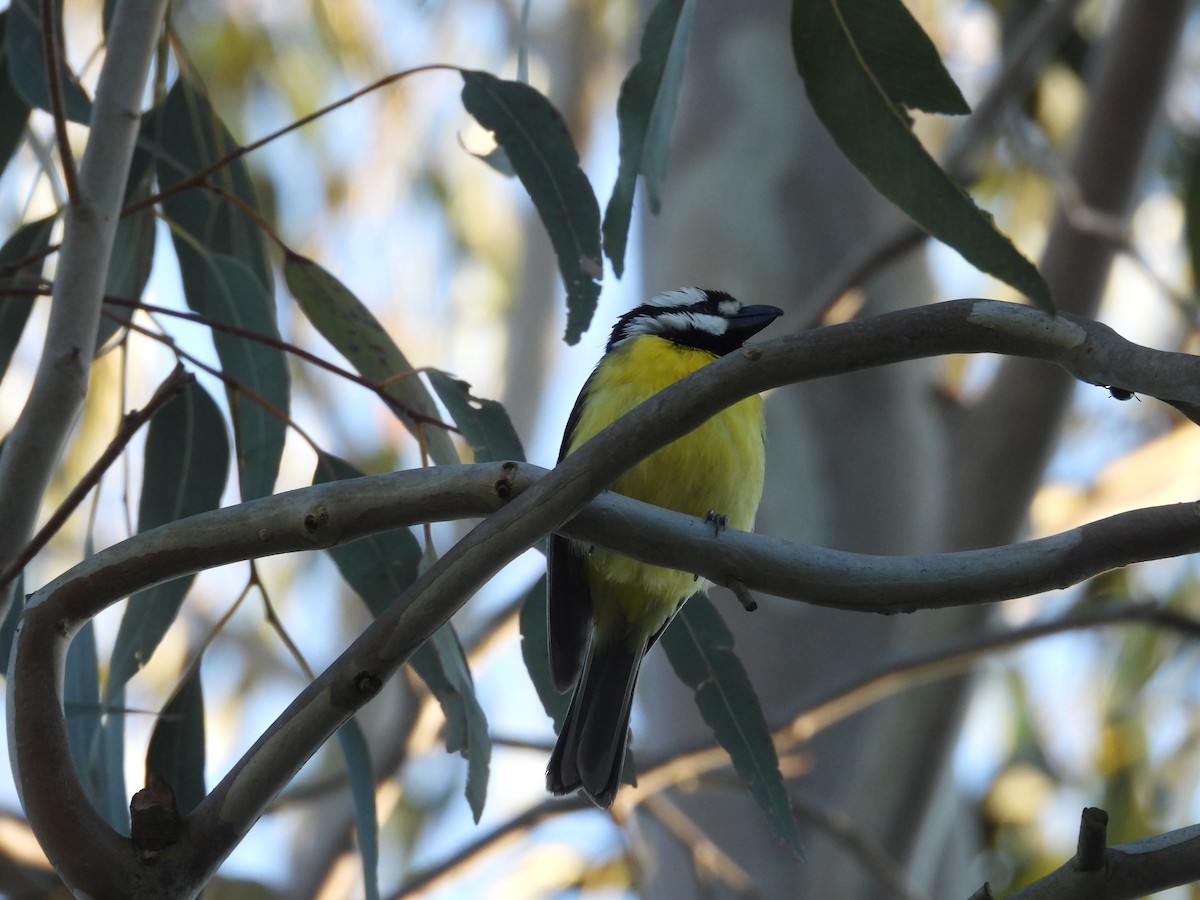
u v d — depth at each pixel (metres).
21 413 5.86
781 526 10.35
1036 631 9.99
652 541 4.88
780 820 6.89
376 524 4.73
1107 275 11.34
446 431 6.98
